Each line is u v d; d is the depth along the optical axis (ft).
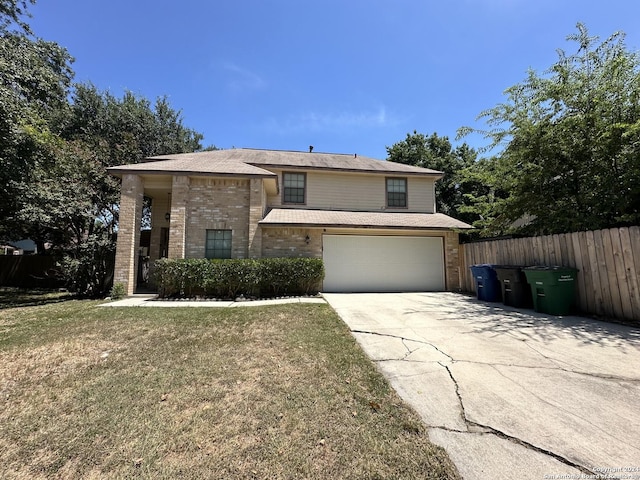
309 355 13.99
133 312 23.66
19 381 11.59
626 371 11.76
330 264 39.14
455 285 40.50
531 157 28.25
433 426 8.44
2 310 25.85
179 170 34.91
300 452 7.41
